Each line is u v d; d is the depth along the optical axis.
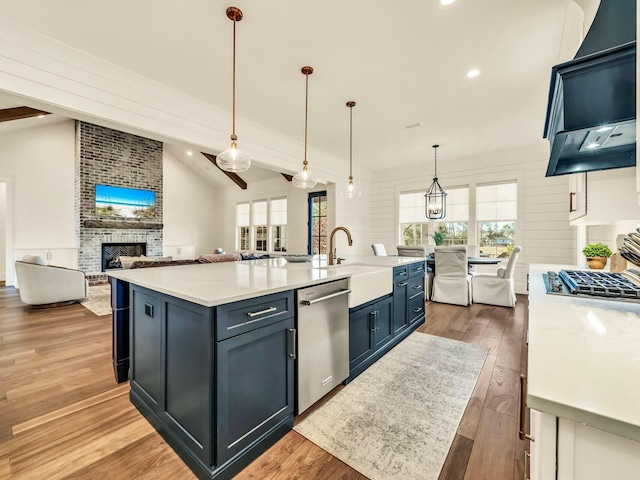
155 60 2.79
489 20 2.28
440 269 4.87
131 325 1.96
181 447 1.48
